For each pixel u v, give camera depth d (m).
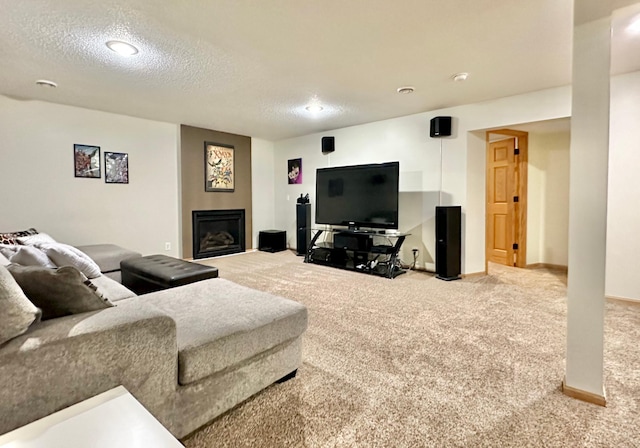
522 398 1.71
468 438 1.42
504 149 5.11
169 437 0.89
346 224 5.02
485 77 3.28
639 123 3.16
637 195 3.20
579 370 1.71
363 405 1.65
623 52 2.73
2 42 2.49
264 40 2.50
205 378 1.47
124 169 4.74
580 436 1.44
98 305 1.36
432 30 2.37
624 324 2.69
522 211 4.93
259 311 1.79
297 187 6.44
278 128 5.61
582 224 1.68
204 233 5.76
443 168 4.45
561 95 3.53
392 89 3.62
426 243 4.65
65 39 2.46
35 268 1.30
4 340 1.01
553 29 2.36
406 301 3.28
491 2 2.04
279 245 6.42
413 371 1.97
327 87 3.54
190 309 1.80
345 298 3.38
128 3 2.01
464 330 2.57
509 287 3.81
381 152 5.08
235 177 6.14
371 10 2.12
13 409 1.00
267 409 1.62
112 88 3.53
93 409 1.03
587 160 1.66
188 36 2.43
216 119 4.96
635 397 1.72
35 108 3.99
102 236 4.57
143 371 1.26
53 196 4.16
